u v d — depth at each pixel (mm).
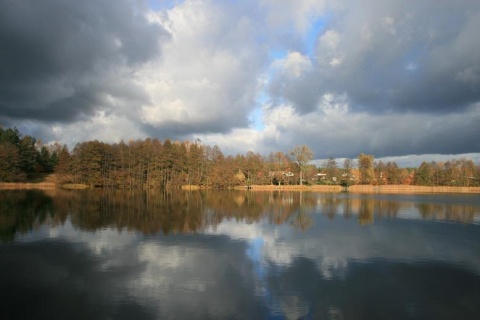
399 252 29281
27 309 16906
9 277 21484
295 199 87625
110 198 77500
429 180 168750
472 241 34125
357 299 18750
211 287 20125
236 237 34438
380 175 171000
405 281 21781
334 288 20328
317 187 150750
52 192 93125
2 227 37844
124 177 127562
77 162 121000
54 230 36500
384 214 56188
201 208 60594
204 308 17203
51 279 21188
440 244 32688
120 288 19781
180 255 27078
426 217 52844
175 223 42406
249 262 25391
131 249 28766
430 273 23484
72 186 122000
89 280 21094
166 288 19891
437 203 78812
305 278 22000
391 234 37625
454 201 85625
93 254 27016
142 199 77000
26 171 134000
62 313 16469
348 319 16406
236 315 16500
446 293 19812
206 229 38781
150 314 16422
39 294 18797
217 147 153000
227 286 20328
